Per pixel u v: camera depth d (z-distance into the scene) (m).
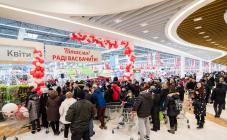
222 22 8.13
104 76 11.96
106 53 21.38
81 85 6.06
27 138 5.43
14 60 6.54
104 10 7.07
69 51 8.73
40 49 7.29
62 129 6.20
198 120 6.30
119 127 6.34
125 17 8.13
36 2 6.75
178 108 5.89
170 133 5.73
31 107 5.62
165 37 12.43
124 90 7.63
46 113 5.83
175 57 26.67
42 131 6.04
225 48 17.72
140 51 22.44
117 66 15.08
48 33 13.23
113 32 10.35
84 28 9.39
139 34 11.41
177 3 6.53
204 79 10.13
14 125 5.05
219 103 7.39
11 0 6.27
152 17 8.01
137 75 15.18
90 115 3.75
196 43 14.33
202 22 8.15
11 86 7.18
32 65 7.19
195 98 6.34
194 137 5.41
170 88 6.40
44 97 6.09
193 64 28.20
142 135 4.99
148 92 5.11
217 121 6.96
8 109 4.79
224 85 7.36
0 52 6.18
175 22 8.05
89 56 9.58
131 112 6.14
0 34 12.74
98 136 5.54
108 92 6.62
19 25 11.76
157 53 19.53
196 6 6.06
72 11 7.26
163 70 21.83
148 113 5.04
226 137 5.40
